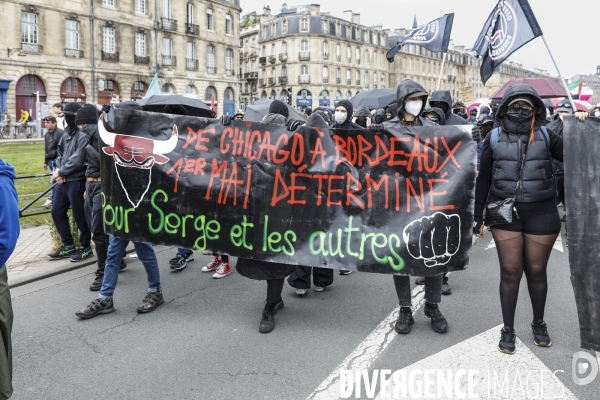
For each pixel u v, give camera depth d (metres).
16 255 6.33
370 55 76.69
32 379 3.35
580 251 3.40
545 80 10.55
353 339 3.96
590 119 3.36
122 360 3.62
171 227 4.44
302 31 68.19
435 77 90.94
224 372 3.43
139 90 42.06
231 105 51.09
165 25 43.09
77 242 6.31
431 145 3.91
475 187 3.83
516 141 3.56
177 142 4.42
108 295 4.52
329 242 4.10
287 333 4.09
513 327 3.79
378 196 4.01
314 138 4.14
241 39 81.31
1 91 32.91
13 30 33.38
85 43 37.53
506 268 3.67
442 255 3.89
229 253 4.31
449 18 10.16
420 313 4.52
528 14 5.29
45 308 4.65
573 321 4.24
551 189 3.55
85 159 5.68
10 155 17.73
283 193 4.20
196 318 4.43
